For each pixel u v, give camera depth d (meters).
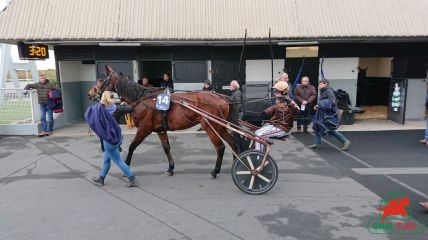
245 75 10.50
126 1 10.00
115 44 9.43
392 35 9.30
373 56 10.41
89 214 4.30
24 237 3.74
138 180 5.58
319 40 9.52
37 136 9.07
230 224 3.98
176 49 10.33
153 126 5.53
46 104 9.06
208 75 10.49
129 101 5.65
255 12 9.84
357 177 5.58
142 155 7.11
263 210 4.36
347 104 10.16
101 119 4.79
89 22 9.59
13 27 9.39
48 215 4.29
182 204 4.57
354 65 10.48
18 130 9.15
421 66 10.41
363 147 7.48
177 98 5.42
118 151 5.20
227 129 5.35
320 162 6.45
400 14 9.78
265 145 4.90
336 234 3.72
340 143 7.89
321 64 10.11
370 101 13.71
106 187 5.27
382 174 5.71
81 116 12.05
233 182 5.42
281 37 9.34
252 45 10.30
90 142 8.33
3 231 3.88
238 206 4.49
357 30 9.45
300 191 5.00
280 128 5.06
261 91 7.75
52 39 9.21
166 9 9.88
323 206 4.46
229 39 9.33
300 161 6.53
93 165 6.44
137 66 10.48
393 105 10.14
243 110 7.31
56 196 4.91
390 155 6.84
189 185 5.32
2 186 5.35
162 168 6.22
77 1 9.94
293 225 3.94
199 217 4.18
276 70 10.50
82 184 5.41
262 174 4.87
